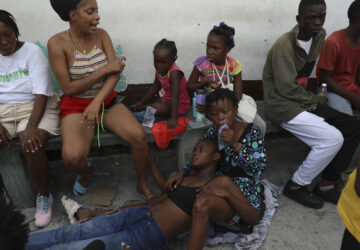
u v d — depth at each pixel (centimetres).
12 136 243
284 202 269
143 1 296
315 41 265
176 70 262
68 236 197
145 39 312
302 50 260
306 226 243
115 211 216
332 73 297
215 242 222
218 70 276
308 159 257
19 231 119
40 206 245
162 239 204
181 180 223
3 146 234
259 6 318
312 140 259
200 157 218
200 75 289
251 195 231
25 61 239
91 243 186
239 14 318
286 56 259
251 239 222
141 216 207
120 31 305
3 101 243
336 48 274
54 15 290
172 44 255
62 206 263
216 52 256
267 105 283
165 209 210
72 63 232
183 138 270
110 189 282
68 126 236
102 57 243
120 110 256
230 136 218
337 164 262
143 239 198
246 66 346
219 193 199
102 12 294
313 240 230
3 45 221
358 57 281
